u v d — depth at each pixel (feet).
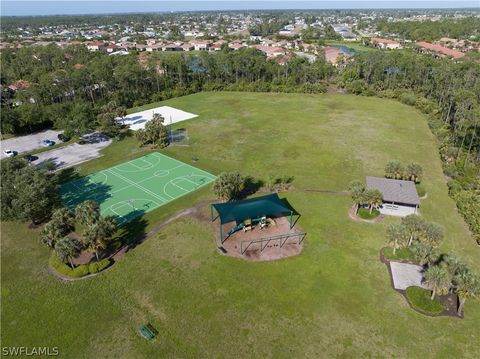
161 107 344.28
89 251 129.70
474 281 100.01
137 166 213.25
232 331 102.68
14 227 155.84
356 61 426.51
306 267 126.72
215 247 138.51
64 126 251.60
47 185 160.15
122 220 157.69
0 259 135.64
